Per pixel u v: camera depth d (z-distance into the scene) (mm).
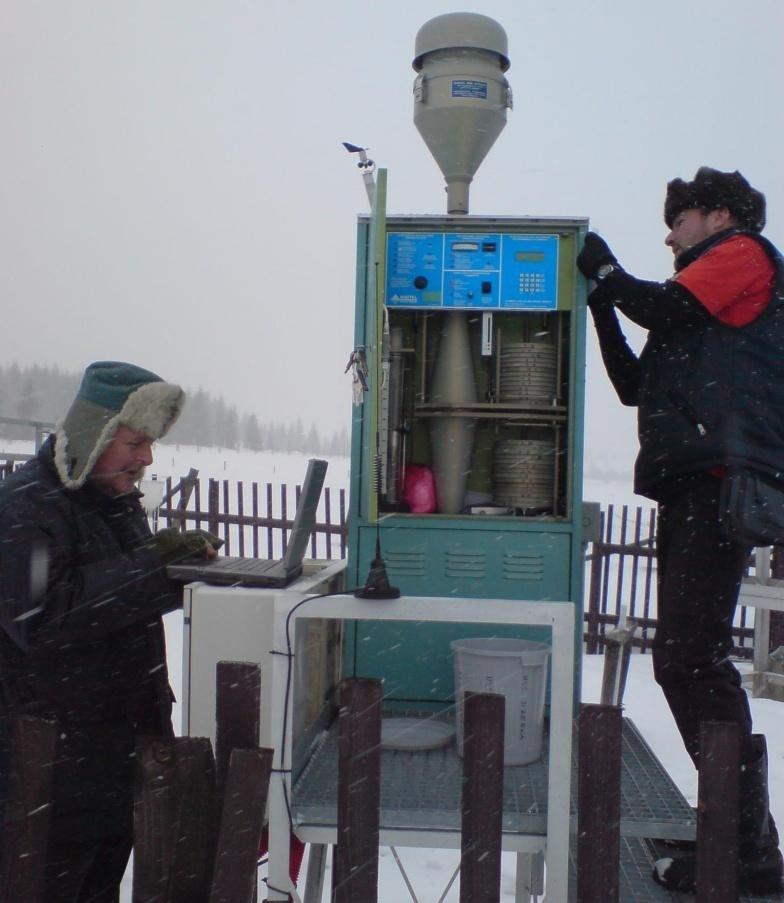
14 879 1641
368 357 2555
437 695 2826
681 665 2107
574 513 2838
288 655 1851
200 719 2174
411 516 2857
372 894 1636
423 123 3154
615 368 2754
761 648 6672
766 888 1975
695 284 2143
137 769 1682
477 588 2846
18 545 1957
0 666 2023
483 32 3107
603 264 2393
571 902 1908
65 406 2314
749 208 2385
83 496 2125
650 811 1994
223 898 1608
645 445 2268
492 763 1612
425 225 2938
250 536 11258
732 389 2104
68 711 2033
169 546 2352
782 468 2072
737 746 1605
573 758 2332
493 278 2928
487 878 1606
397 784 2078
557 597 2838
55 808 1997
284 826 1824
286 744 1839
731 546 2104
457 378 3018
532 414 2977
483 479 3152
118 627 2051
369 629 2848
